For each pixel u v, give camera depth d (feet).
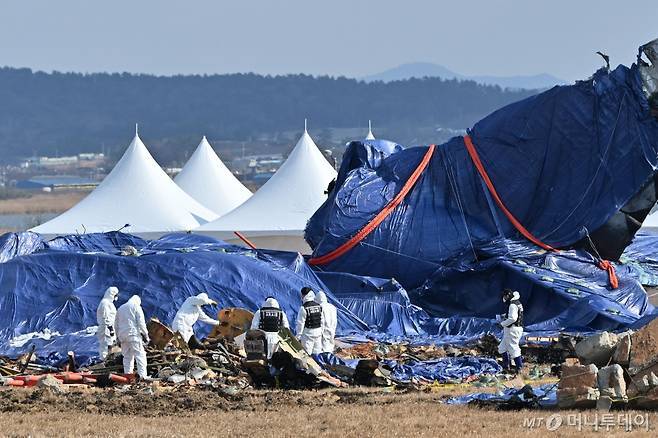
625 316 431.02
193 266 414.41
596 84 504.43
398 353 367.04
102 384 303.07
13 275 404.36
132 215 646.33
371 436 217.56
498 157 514.27
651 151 492.54
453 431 221.05
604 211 490.49
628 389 243.81
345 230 500.74
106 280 406.82
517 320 332.39
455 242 496.64
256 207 633.61
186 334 328.90
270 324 298.15
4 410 256.93
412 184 515.09
